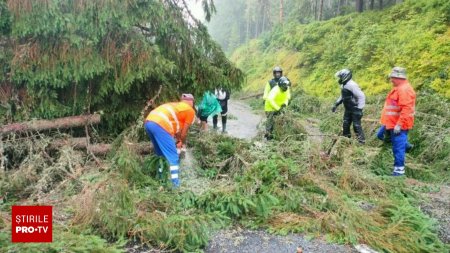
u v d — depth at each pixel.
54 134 5.75
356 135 7.04
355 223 3.92
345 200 4.42
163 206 4.24
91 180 4.60
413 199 4.80
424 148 6.79
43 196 4.37
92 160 5.60
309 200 4.48
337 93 16.03
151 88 6.46
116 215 3.69
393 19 17.52
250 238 3.87
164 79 6.23
